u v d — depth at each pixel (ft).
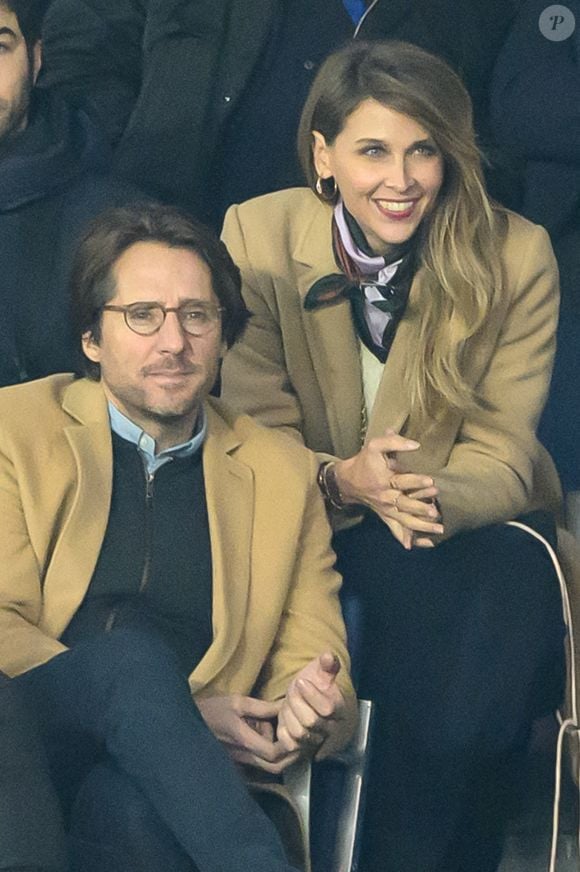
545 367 48.42
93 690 38.22
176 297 43.29
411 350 47.52
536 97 54.29
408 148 46.57
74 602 43.14
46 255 49.32
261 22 53.52
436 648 45.06
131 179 53.16
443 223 47.11
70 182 50.34
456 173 47.09
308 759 42.06
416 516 45.24
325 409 48.16
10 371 48.67
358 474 45.29
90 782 38.29
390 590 45.52
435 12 54.13
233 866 36.68
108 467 43.83
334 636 43.91
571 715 46.73
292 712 41.52
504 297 47.85
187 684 38.68
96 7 53.01
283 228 48.14
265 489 44.39
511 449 47.65
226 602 43.34
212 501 43.93
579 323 52.80
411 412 47.65
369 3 53.98
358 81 46.70
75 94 52.85
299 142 47.88
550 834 48.11
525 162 54.49
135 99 53.42
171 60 53.36
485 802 45.62
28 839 36.24
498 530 46.62
